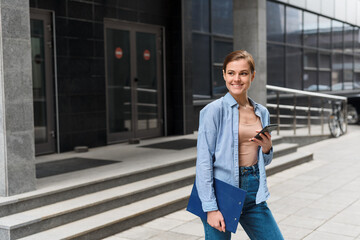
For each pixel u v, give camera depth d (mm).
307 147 11359
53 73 7605
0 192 4562
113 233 4746
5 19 4469
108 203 5086
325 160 9391
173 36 10008
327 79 18062
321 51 17438
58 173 5777
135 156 7148
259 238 2758
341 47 19234
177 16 9938
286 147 9133
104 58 8477
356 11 20328
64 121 7750
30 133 4742
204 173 2594
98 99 8359
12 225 4117
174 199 5582
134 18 9133
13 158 4578
